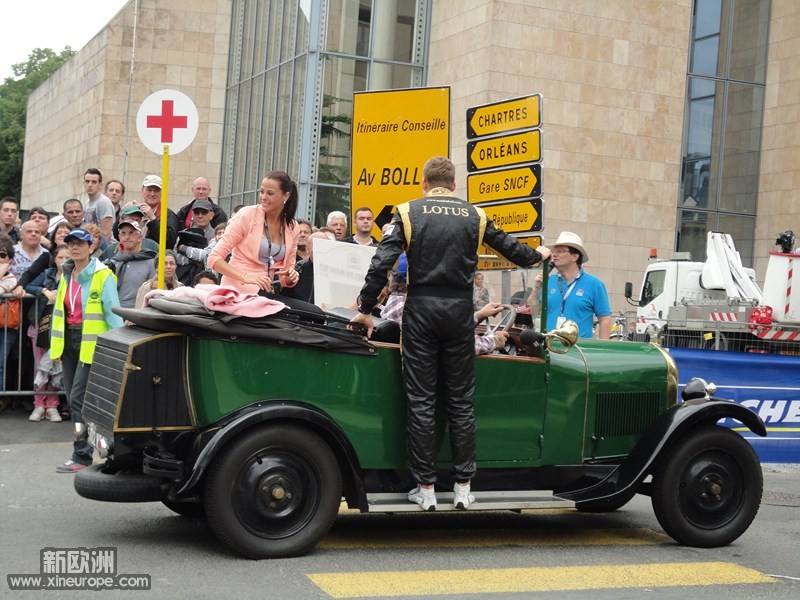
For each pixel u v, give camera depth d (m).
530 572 5.82
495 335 6.54
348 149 22.66
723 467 6.79
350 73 22.72
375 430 6.03
